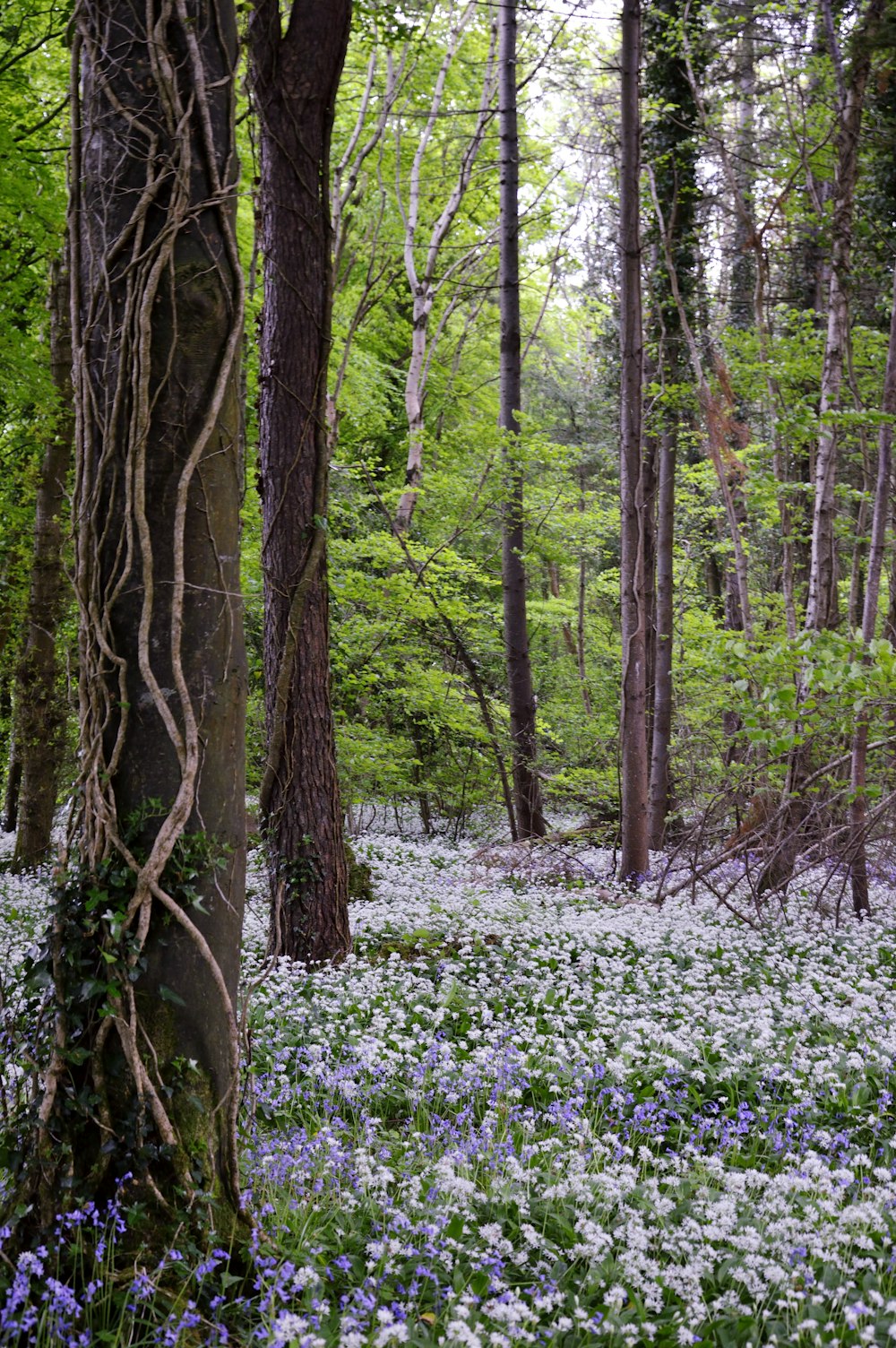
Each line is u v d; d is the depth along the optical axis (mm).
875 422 10211
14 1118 3846
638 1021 6637
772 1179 4523
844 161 11719
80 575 3994
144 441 3916
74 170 4137
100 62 4062
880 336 13852
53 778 13211
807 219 13008
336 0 7797
